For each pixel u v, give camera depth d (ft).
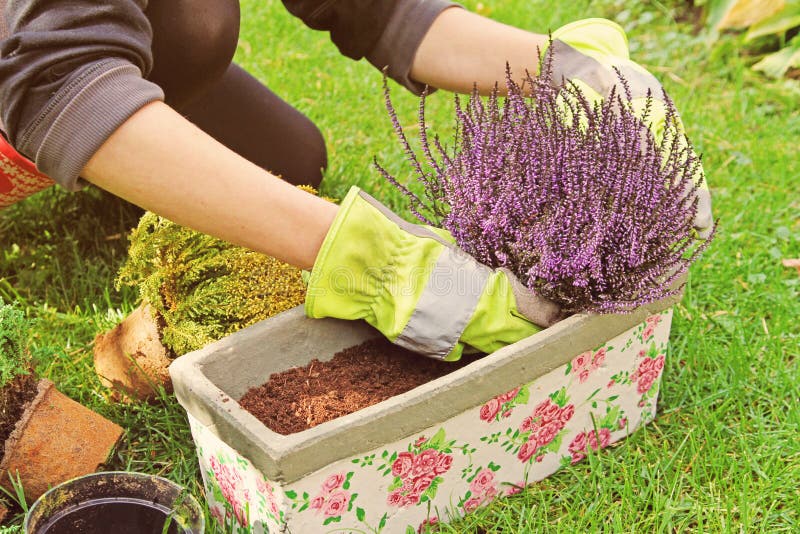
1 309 5.04
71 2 4.25
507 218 5.02
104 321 6.83
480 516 5.15
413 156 5.33
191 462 5.59
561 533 5.01
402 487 4.77
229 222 4.48
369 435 4.41
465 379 4.64
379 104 10.07
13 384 5.08
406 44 6.21
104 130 4.20
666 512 5.06
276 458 4.14
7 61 4.16
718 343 6.67
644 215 5.00
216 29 6.23
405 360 5.41
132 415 5.99
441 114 9.84
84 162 4.26
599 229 4.75
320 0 6.19
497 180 5.15
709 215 5.40
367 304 4.92
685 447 5.65
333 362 5.36
